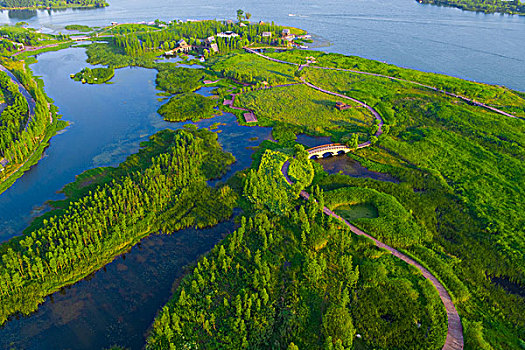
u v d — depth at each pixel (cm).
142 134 16362
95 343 7625
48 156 14400
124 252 9875
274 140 16088
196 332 7612
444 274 8994
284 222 10825
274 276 8956
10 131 14875
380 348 7388
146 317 8169
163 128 16975
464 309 8212
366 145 15625
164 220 10894
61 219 10500
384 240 10131
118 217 10500
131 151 14900
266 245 9700
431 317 7894
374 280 8788
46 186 12500
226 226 10931
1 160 13600
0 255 9294
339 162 14612
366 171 14012
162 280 9081
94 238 9800
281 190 12238
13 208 11406
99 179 12862
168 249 10025
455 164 14175
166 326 7469
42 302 8475
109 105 19425
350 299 8406
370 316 8006
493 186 12750
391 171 13875
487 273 9306
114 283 8981
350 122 17838
